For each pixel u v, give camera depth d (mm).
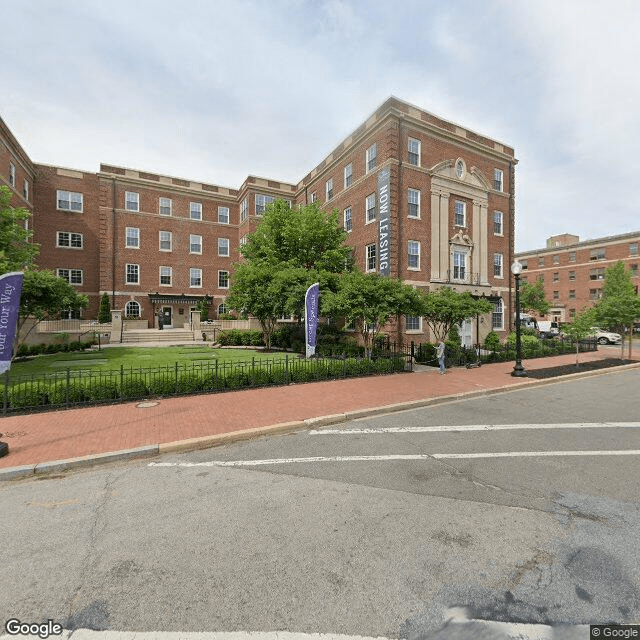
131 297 30953
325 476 5312
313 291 12977
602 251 48000
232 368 12430
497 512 4242
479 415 8812
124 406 9016
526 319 39344
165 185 32594
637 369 16906
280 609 2814
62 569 3273
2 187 15648
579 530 3852
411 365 15109
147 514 4250
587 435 7184
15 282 6918
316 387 11578
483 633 2586
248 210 32625
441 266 23266
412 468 5582
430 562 3350
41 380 10516
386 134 21984
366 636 2578
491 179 26297
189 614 2771
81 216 30828
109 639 2561
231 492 4812
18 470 5367
